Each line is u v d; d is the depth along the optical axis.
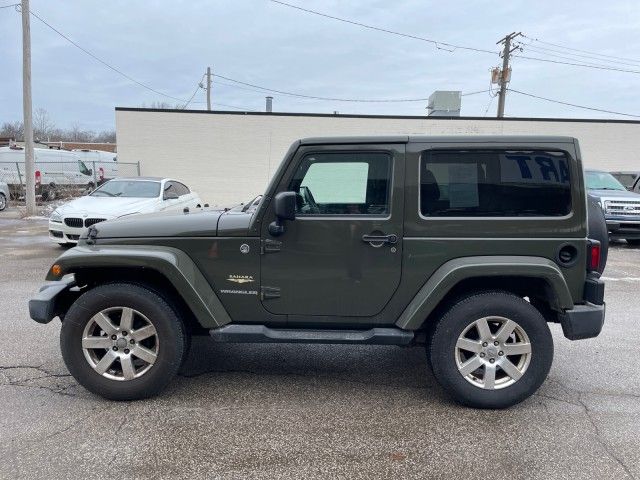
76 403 3.38
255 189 20.33
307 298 3.38
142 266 3.29
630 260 9.58
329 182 3.31
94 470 2.61
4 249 9.88
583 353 4.43
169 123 19.86
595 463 2.71
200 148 20.05
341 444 2.90
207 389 3.63
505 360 3.30
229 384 3.72
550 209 3.23
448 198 3.27
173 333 3.34
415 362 4.20
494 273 3.18
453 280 3.19
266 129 20.00
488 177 3.25
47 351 4.30
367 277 3.33
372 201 3.30
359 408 3.36
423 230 3.27
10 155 21.30
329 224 3.29
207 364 4.12
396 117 19.78
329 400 3.47
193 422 3.13
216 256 3.37
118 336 3.36
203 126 19.95
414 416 3.25
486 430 3.07
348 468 2.66
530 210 3.24
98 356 3.46
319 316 3.41
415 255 3.28
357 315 3.39
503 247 3.25
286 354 4.36
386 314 3.38
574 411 3.33
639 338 4.86
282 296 3.38
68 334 3.34
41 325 5.00
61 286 3.56
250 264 3.36
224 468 2.64
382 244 3.28
